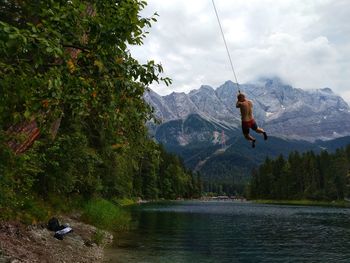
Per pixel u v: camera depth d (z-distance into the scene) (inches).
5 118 252.1
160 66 281.1
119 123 358.9
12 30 193.6
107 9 275.0
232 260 812.6
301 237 1248.8
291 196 6919.3
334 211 3260.3
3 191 402.3
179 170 6914.4
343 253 927.7
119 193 2159.2
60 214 1035.3
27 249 567.5
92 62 266.8
